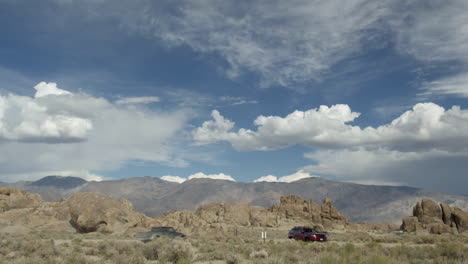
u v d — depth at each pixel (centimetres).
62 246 3183
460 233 8031
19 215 7525
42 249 2484
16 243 2844
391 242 4722
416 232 8250
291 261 2184
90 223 6838
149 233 4300
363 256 2288
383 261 1989
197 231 7431
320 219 11969
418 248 2967
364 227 11731
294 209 12581
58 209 7950
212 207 12600
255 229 9156
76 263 2047
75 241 3900
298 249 2975
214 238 5284
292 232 4819
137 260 2156
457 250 2498
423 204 9162
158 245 2523
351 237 5706
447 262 2106
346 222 11994
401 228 9206
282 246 3192
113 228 6856
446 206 8950
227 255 2383
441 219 8825
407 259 2342
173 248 2261
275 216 11769
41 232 5903
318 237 4516
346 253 2330
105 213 7062
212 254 2573
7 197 8519
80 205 7181
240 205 12294
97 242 3981
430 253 2562
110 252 2591
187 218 9744
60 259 2075
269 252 2681
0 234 4500
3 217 7362
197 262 2286
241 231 7725
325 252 2570
